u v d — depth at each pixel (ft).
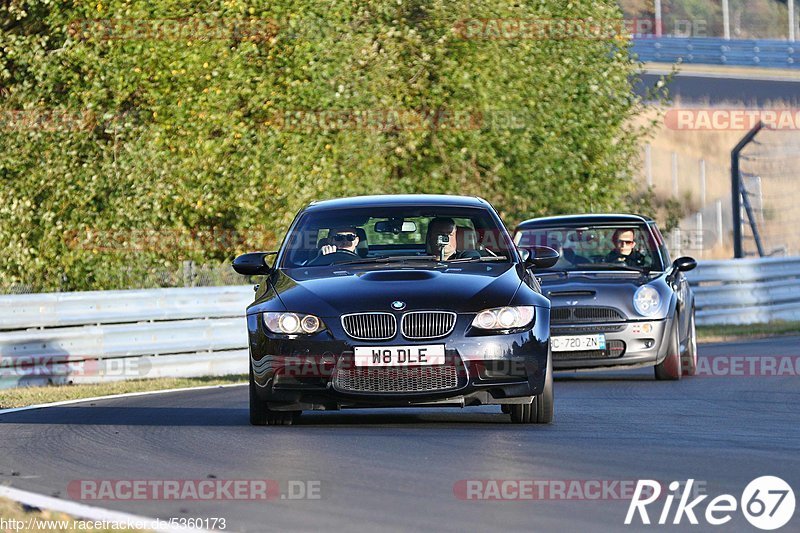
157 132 231.71
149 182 231.30
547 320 99.66
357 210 112.47
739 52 503.20
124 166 229.66
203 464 81.51
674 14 544.21
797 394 129.29
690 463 78.74
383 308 96.37
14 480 77.36
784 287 270.26
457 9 255.09
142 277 234.38
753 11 566.77
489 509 64.39
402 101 253.24
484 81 255.50
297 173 234.58
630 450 84.79
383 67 246.47
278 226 235.20
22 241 235.40
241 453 86.02
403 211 112.06
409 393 95.55
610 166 272.31
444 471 76.33
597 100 268.41
